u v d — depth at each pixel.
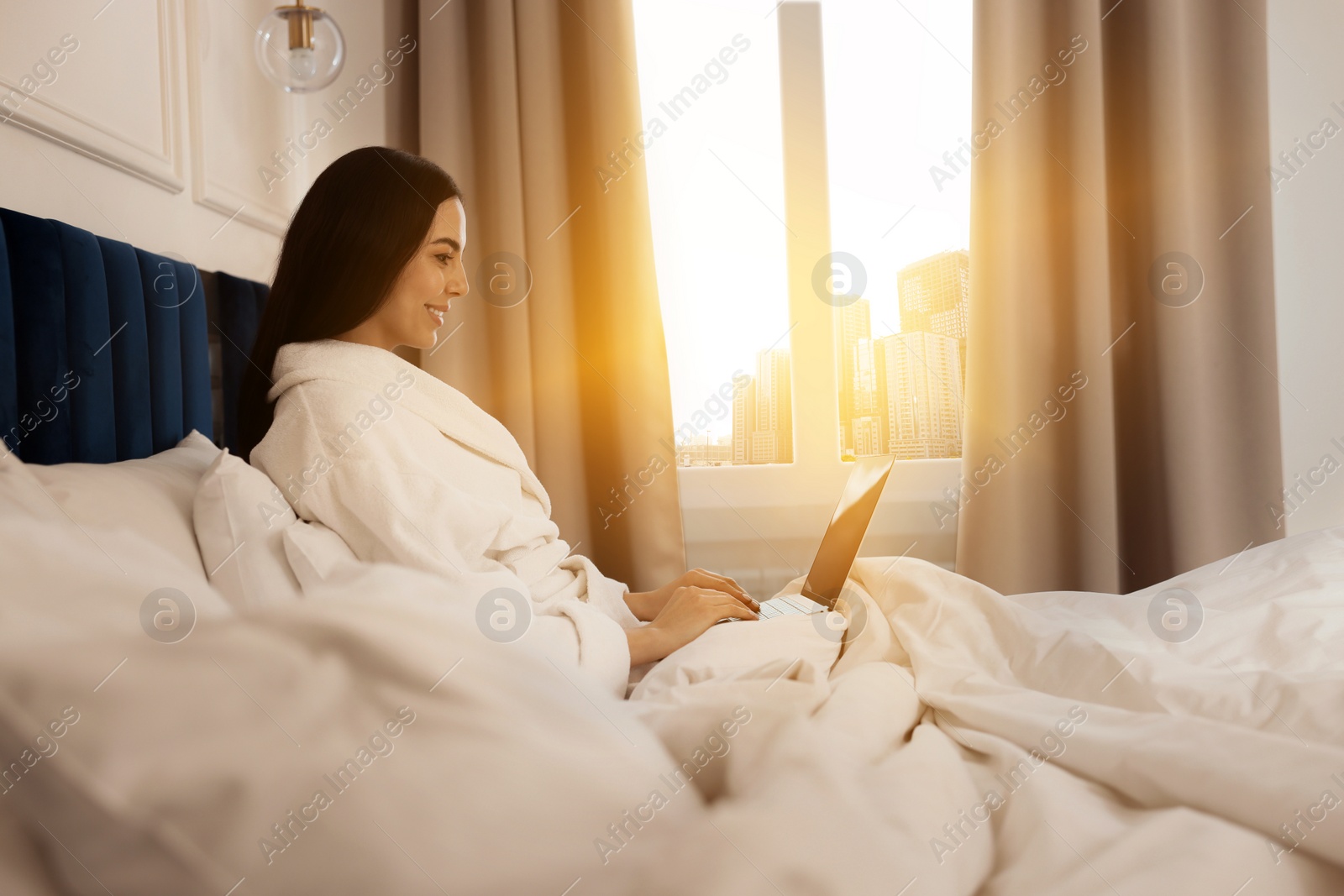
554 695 0.48
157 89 1.24
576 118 1.87
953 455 2.06
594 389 1.87
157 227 1.23
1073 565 1.82
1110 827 0.49
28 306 0.87
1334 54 1.99
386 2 1.84
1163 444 1.82
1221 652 0.78
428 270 1.04
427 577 0.71
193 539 0.75
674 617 0.93
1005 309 1.81
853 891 0.40
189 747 0.39
